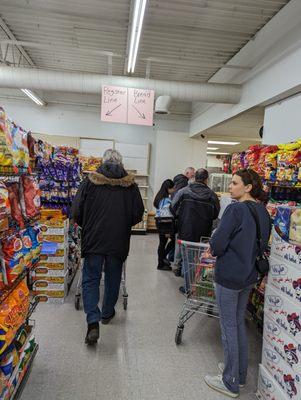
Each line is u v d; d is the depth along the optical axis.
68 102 7.52
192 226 3.58
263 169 2.60
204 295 2.51
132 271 4.39
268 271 1.92
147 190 7.95
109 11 3.66
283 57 3.31
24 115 7.43
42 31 4.34
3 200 1.31
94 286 2.51
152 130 7.93
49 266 3.11
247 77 4.26
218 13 3.53
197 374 2.17
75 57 5.41
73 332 2.60
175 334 2.63
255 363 2.35
